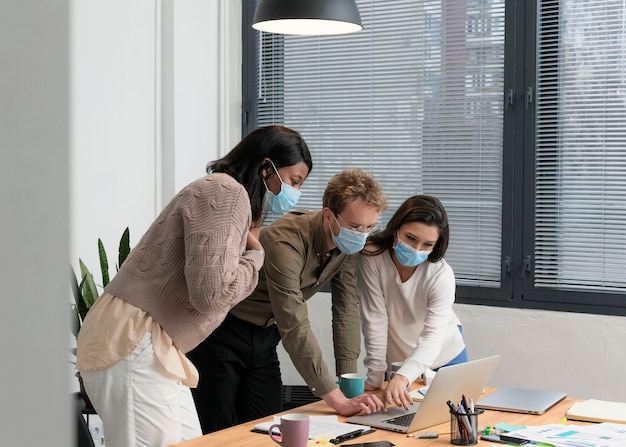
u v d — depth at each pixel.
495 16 3.93
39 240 0.24
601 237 3.71
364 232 2.40
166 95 4.05
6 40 0.23
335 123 4.39
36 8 0.23
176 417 2.03
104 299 2.05
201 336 2.08
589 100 3.71
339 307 2.70
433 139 4.12
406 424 2.09
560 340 3.72
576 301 3.72
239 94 4.57
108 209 3.72
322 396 2.30
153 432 1.98
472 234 4.01
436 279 2.61
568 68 3.76
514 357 3.83
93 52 3.61
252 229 2.37
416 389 2.50
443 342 2.72
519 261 3.87
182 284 2.01
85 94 3.57
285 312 2.38
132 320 1.98
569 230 3.77
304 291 2.61
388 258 2.66
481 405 2.31
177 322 2.02
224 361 2.74
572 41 3.74
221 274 1.90
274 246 2.44
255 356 2.78
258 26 3.11
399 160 4.22
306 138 4.47
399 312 2.69
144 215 3.95
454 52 4.05
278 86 4.53
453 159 4.07
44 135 0.24
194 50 4.18
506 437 1.93
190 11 4.14
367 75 4.29
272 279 2.42
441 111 4.09
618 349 3.59
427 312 2.62
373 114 4.28
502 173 3.92
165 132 4.06
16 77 0.23
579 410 2.21
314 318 4.26
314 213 2.60
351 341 2.67
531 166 3.84
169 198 4.05
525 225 3.85
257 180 2.31
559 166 3.79
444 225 2.54
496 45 3.93
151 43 3.96
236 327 2.74
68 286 0.25
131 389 1.97
